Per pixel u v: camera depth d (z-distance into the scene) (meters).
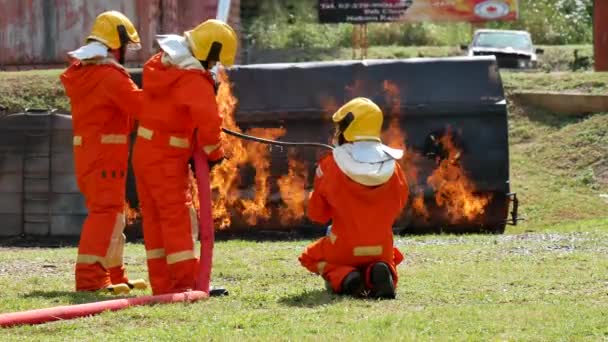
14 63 53.31
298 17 83.31
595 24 63.16
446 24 84.75
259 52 76.94
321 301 18.66
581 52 74.62
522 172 46.94
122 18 21.06
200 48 19.39
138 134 19.95
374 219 18.92
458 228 36.16
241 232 35.91
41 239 36.50
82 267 20.95
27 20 53.28
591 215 42.16
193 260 19.77
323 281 21.80
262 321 16.73
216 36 19.42
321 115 35.47
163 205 19.69
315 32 80.62
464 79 35.97
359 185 18.72
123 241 21.64
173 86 19.48
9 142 36.62
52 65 53.38
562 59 74.19
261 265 24.56
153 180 19.69
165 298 18.64
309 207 19.41
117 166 21.11
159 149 19.67
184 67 19.41
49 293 20.58
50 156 36.47
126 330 16.16
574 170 46.72
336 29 81.38
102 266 21.05
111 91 20.61
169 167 19.67
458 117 35.72
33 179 36.59
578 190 45.12
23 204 36.66
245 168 35.62
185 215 19.81
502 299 19.11
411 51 75.94
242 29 77.81
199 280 19.48
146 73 19.70
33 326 16.58
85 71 20.78
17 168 36.62
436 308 17.78
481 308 17.78
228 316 17.17
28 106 45.41
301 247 29.66
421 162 35.69
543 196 44.25
